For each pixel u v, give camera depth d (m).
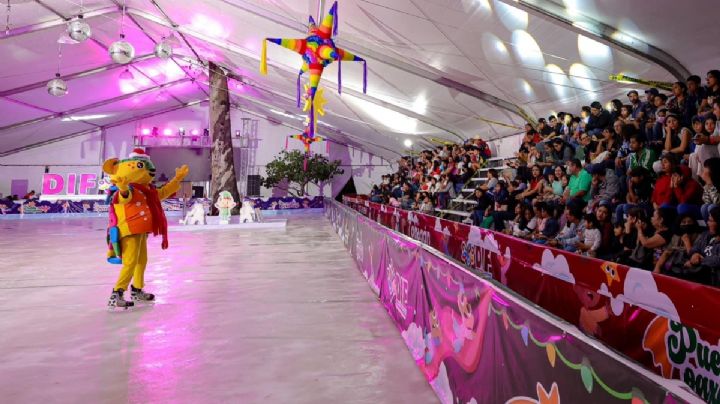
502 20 5.08
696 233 3.25
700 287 1.73
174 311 4.04
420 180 12.07
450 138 12.77
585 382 1.11
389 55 7.64
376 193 17.05
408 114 11.30
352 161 25.50
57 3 10.96
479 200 7.44
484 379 1.79
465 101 8.76
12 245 8.88
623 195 4.74
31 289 4.95
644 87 5.55
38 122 19.08
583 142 5.89
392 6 5.70
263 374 2.66
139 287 4.36
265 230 12.25
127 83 18.34
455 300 2.19
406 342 3.19
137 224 4.14
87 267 6.38
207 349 3.08
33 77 14.66
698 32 4.17
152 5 10.57
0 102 16.06
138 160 4.24
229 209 13.38
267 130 25.36
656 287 2.00
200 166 23.16
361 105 12.38
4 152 22.39
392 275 3.86
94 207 19.92
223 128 15.51
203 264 6.58
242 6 7.90
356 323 3.69
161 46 10.91
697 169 3.67
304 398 2.36
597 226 4.21
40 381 2.55
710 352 1.69
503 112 8.64
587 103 6.74
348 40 7.64
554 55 5.47
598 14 4.38
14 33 11.46
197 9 9.34
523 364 1.46
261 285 5.13
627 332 2.20
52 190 21.55
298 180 23.50
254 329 3.52
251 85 16.64
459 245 4.96
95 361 2.85
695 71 4.73
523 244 3.38
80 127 22.38
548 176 6.30
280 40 5.84
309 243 9.20
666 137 4.32
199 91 22.81
